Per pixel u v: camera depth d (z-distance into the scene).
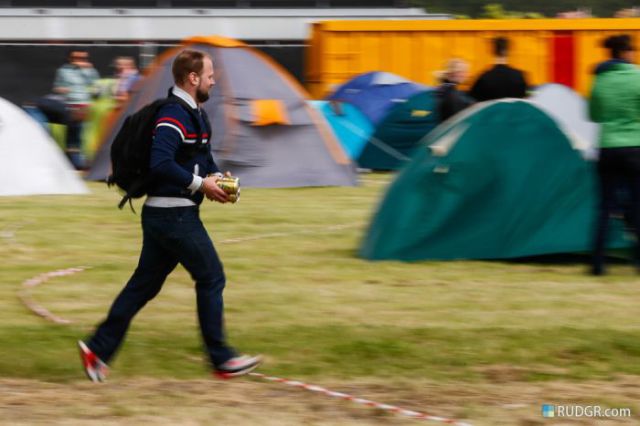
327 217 18.73
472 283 13.19
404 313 11.56
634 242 14.17
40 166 21.62
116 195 21.38
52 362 9.61
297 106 23.50
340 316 11.42
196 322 11.13
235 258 14.77
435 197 14.56
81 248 15.61
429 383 9.10
